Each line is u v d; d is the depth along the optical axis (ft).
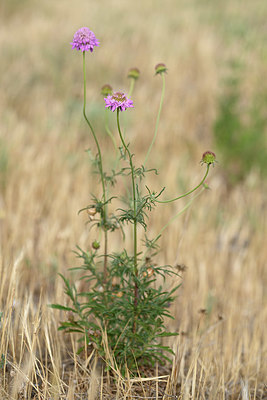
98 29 63.87
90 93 42.70
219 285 19.25
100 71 48.78
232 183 28.76
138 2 82.69
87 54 52.95
